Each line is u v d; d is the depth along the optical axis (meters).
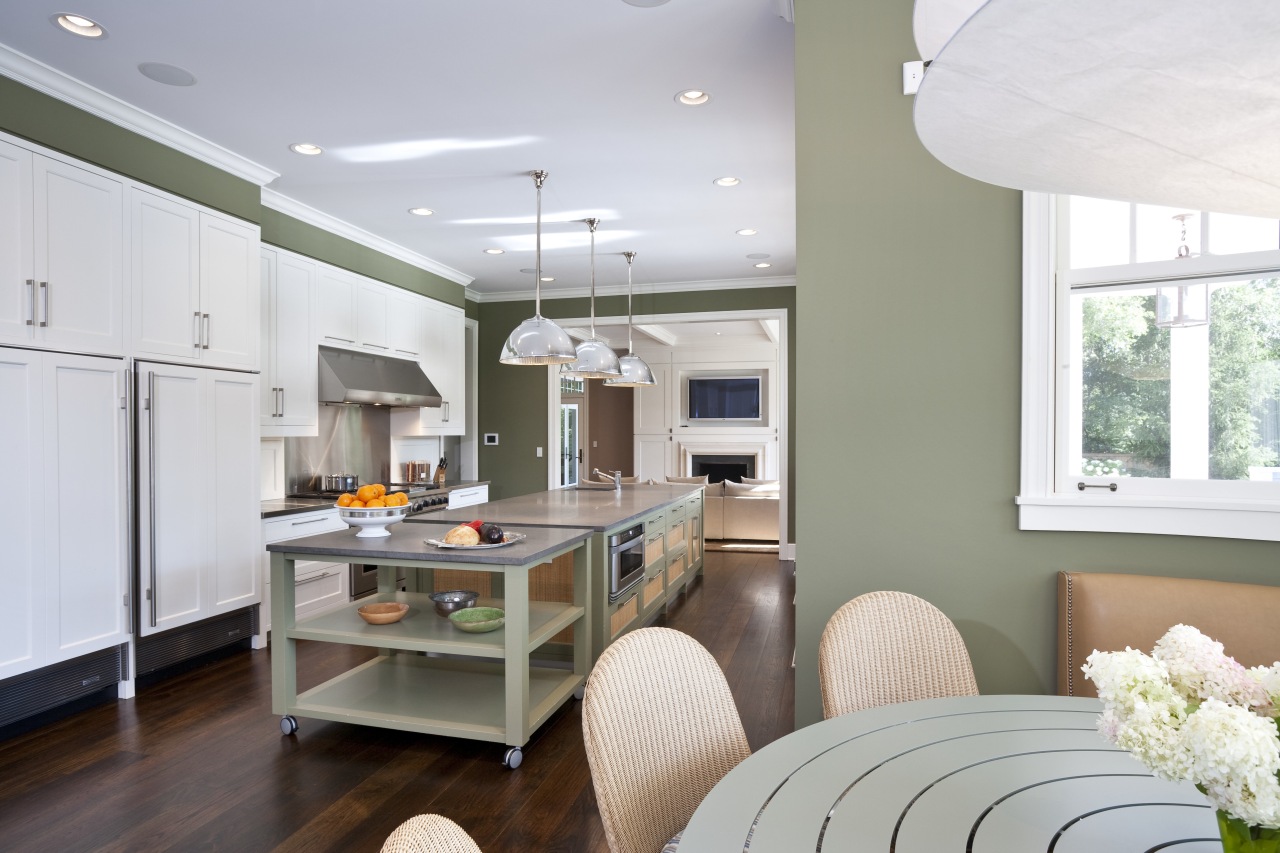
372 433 6.03
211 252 3.76
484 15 2.55
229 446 3.85
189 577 3.59
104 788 2.50
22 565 2.87
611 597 3.74
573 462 11.46
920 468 2.07
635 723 1.27
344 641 2.88
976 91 0.73
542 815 2.34
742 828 0.96
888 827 0.96
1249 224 1.89
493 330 7.60
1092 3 0.56
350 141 3.66
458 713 2.87
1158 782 1.10
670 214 4.89
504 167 4.03
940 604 2.06
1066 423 2.00
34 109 2.91
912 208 2.07
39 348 2.93
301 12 2.53
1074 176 0.93
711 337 10.91
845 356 2.11
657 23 2.60
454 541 2.83
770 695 3.42
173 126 3.44
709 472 11.16
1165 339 1.96
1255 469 1.91
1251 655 1.73
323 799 2.43
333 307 5.10
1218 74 0.64
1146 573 1.95
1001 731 1.29
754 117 3.39
